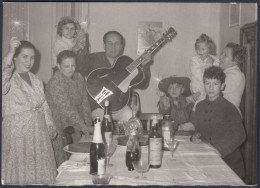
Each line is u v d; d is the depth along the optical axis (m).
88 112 3.51
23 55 3.39
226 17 3.71
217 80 3.58
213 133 3.38
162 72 3.75
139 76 3.63
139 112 3.68
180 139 2.66
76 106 3.46
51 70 3.52
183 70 3.77
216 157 2.12
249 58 3.55
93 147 1.78
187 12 3.85
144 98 3.73
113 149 2.01
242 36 3.58
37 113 3.19
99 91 3.55
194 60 3.76
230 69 3.62
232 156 3.29
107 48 3.70
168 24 3.81
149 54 3.70
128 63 3.64
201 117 3.47
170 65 3.75
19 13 3.54
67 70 3.54
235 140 3.31
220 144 3.31
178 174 1.79
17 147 3.03
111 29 3.73
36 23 3.57
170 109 3.68
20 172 3.01
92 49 3.70
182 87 3.71
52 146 3.23
